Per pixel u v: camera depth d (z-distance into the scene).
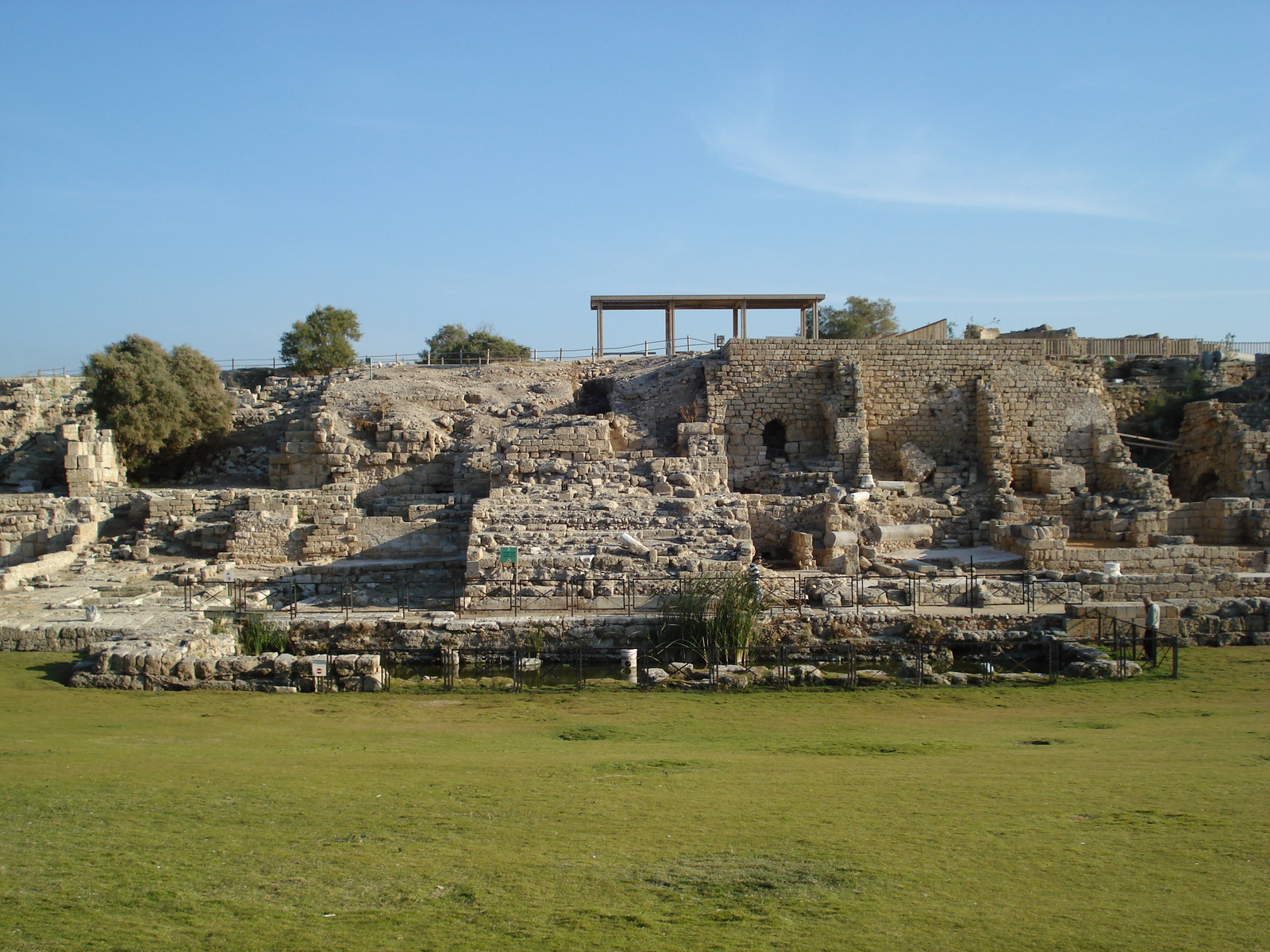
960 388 47.59
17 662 24.28
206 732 17.88
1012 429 47.50
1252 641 27.69
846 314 80.88
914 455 45.69
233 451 49.62
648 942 8.30
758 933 8.46
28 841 10.81
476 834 11.25
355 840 10.99
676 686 23.28
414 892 9.47
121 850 10.55
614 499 36.81
